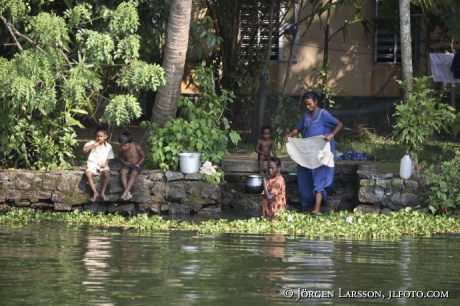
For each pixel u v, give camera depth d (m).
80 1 18.17
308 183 18.25
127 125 31.22
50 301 8.56
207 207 18.19
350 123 29.22
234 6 26.14
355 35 29.52
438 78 24.80
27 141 18.92
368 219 15.38
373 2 29.16
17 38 18.25
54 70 16.53
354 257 11.48
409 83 18.41
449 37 27.58
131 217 16.94
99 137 17.83
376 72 29.58
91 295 8.84
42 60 15.74
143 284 9.43
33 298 8.69
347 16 29.38
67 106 18.83
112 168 19.16
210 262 10.88
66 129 18.92
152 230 14.39
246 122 26.98
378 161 21.97
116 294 8.90
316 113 18.11
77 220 15.84
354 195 18.64
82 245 12.32
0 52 19.33
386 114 29.11
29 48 16.97
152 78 16.45
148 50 22.39
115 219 15.74
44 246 12.19
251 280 9.70
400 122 17.92
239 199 19.11
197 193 18.09
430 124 17.86
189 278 9.78
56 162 18.95
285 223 14.83
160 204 18.08
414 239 13.63
